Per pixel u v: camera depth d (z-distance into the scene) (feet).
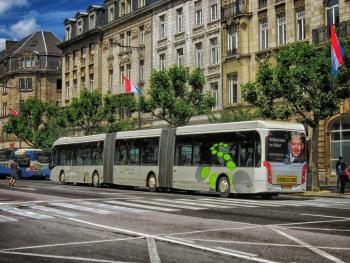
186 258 28.60
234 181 77.56
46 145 192.54
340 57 85.15
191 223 43.96
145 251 30.99
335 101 90.74
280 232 38.01
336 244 32.73
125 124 154.81
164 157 93.61
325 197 83.15
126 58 184.14
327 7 111.96
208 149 83.51
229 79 138.00
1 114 289.74
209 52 145.28
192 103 125.18
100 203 64.85
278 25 125.08
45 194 83.10
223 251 30.50
